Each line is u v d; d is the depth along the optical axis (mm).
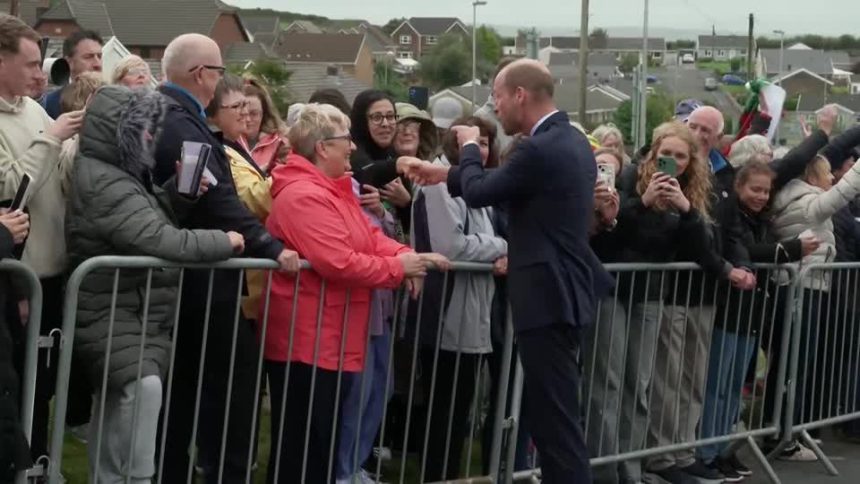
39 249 4477
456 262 5301
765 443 7172
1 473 3869
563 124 5141
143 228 4227
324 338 4863
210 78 4707
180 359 4703
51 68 6566
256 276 4867
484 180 5074
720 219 6293
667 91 61125
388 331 5418
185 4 61188
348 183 4941
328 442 4969
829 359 7320
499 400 5617
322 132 4840
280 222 4824
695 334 6258
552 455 5129
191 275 4523
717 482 6441
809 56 88812
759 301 6621
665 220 5887
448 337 5449
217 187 4566
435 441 5598
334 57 76688
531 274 5055
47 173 4312
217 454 4750
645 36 35219
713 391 6508
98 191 4250
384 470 6113
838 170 7879
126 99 4344
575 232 5078
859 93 69938
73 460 5945
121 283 4277
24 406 4164
